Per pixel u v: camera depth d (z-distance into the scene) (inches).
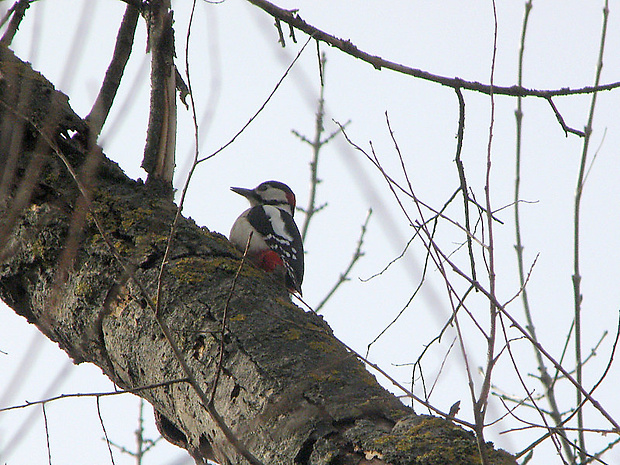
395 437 194.7
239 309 234.4
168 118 310.3
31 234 260.1
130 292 244.4
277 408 208.4
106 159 294.8
